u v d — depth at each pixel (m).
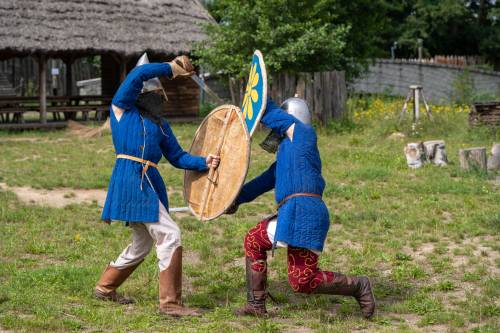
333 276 8.97
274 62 30.39
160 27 36.97
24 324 8.54
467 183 18.78
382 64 55.09
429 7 62.88
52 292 10.08
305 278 8.87
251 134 9.12
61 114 44.78
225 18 33.16
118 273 9.72
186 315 9.16
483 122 27.52
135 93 9.36
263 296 9.29
